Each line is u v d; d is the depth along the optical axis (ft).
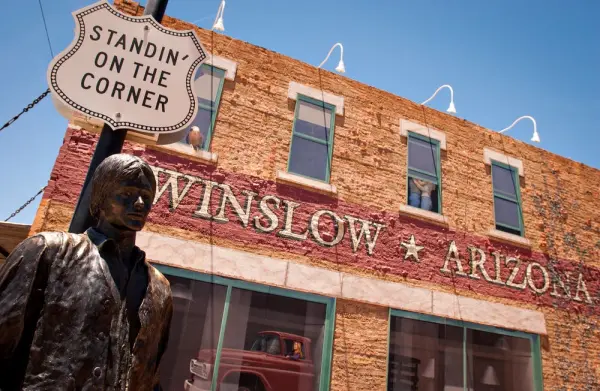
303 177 27.58
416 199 31.09
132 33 11.15
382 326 26.35
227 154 25.94
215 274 23.16
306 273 25.36
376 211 29.12
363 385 24.56
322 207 27.45
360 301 26.22
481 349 29.12
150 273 6.61
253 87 28.19
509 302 31.40
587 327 33.78
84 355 5.11
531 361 30.71
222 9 27.94
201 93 26.63
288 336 23.77
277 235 25.48
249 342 22.80
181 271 22.54
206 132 26.00
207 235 23.73
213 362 21.66
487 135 36.22
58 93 9.87
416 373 26.40
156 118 10.80
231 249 24.00
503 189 35.17
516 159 36.70
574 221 37.37
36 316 5.15
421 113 33.86
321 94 30.30
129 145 23.68
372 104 32.01
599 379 32.30
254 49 29.14
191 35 11.95
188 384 20.80
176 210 23.47
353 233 27.68
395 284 27.68
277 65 29.53
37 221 20.43
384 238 28.63
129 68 10.85
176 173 24.09
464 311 29.32
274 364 22.84
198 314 22.20
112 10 11.07
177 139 11.17
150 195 6.47
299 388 23.13
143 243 22.08
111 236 6.18
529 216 35.40
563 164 39.11
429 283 28.89
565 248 35.81
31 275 5.15
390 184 30.35
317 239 26.48
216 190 24.81
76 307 5.26
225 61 27.81
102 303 5.45
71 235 5.82
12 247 25.49
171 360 20.86
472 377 28.12
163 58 11.36
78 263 5.54
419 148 32.76
